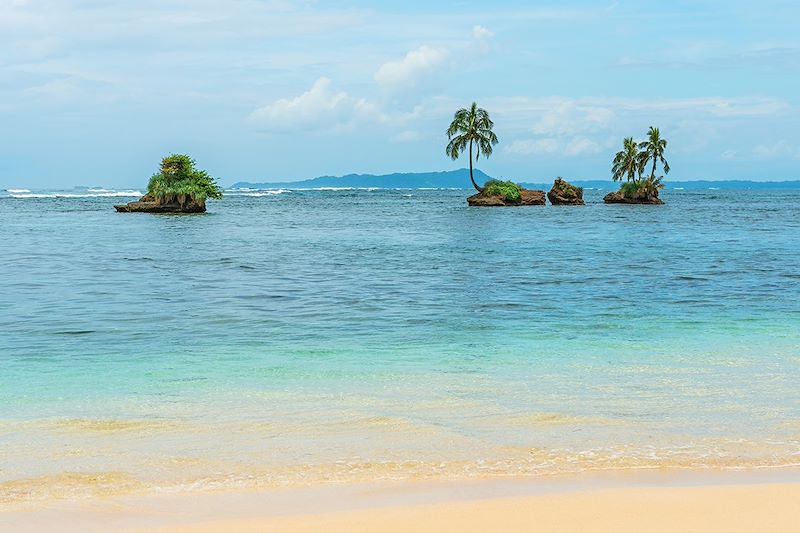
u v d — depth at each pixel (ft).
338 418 31.35
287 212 313.73
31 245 139.13
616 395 35.09
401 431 29.66
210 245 140.97
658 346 47.24
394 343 48.55
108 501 22.91
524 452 27.32
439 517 21.03
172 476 24.98
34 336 50.57
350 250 129.90
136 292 74.33
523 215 275.80
